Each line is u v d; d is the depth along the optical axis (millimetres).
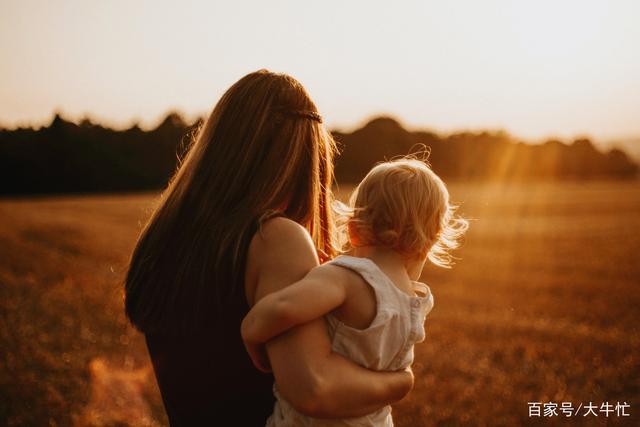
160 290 1472
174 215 1497
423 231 1657
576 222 33688
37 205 49906
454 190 66875
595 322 10805
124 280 1677
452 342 9203
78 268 15492
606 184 83812
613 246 22781
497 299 12844
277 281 1313
